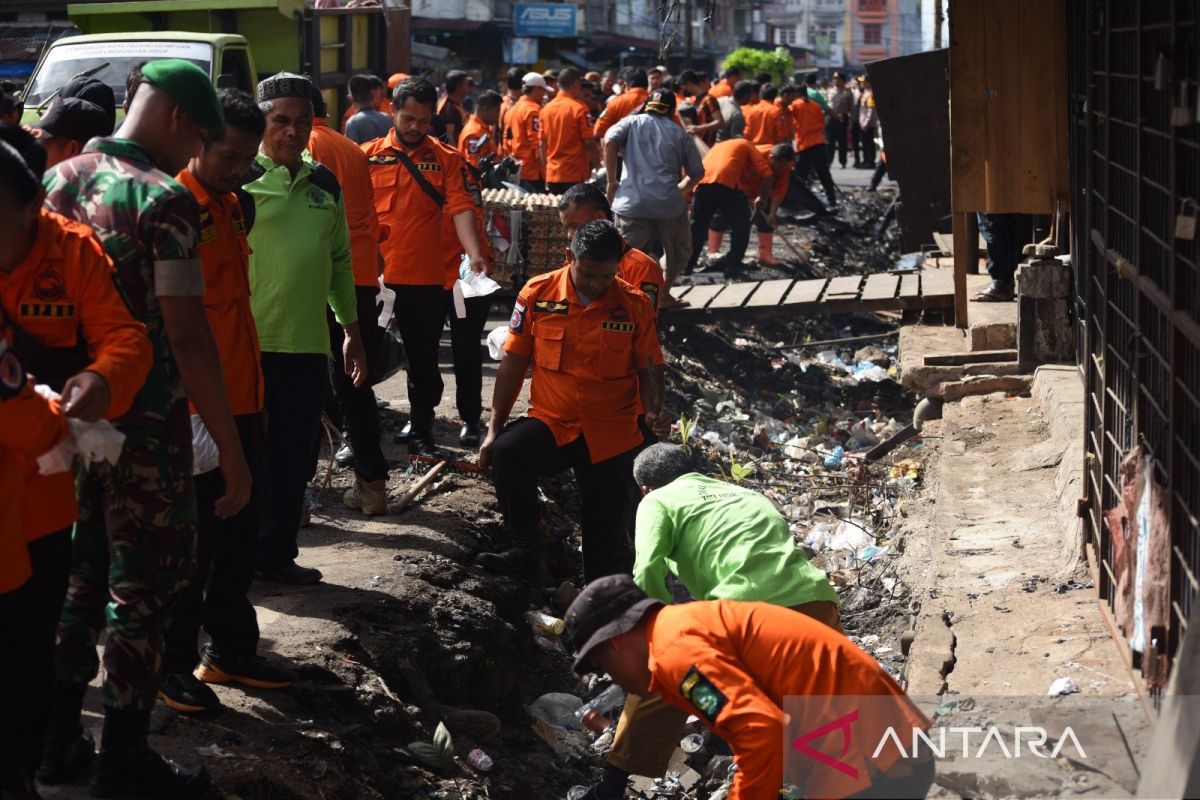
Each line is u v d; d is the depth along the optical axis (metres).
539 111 15.09
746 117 18.94
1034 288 8.64
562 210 6.68
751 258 16.78
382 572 5.98
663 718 4.78
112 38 11.25
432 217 7.43
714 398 11.16
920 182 15.02
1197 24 3.45
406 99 7.32
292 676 4.72
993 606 5.36
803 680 3.18
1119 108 4.88
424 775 4.73
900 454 9.75
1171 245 3.77
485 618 5.94
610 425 6.07
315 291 5.41
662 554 4.59
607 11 44.22
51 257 3.20
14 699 3.27
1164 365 4.01
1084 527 5.66
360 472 6.81
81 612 3.76
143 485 3.60
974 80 8.81
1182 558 3.80
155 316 3.57
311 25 14.01
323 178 5.51
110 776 3.72
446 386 9.62
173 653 4.33
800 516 8.56
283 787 4.05
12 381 2.94
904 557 6.80
